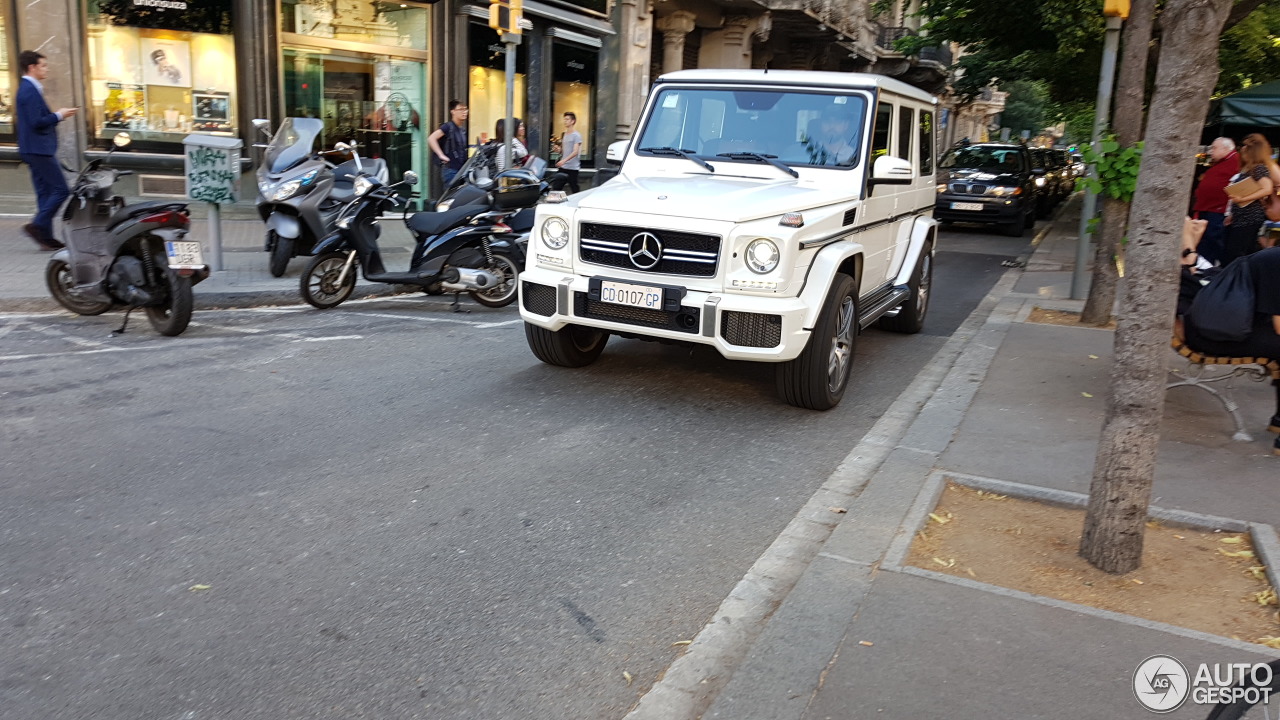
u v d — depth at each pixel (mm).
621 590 3707
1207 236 10156
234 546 3906
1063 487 4672
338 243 8547
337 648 3209
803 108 6863
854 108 6777
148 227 6996
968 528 4211
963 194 18875
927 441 5375
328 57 15070
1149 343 3637
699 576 3857
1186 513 4305
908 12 38188
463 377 6578
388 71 15945
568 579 3771
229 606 3445
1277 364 5418
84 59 12758
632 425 5707
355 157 9539
